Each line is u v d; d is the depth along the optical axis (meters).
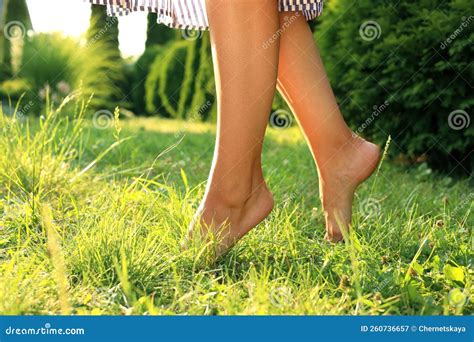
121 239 1.73
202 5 2.05
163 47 8.24
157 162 3.40
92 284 1.62
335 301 1.52
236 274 1.75
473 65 3.30
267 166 3.46
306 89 1.95
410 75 3.47
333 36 3.96
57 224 2.09
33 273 1.58
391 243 2.01
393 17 3.64
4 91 6.87
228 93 1.66
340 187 2.03
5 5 7.78
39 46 7.23
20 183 2.34
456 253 1.89
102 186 2.67
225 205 1.75
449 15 3.36
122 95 7.87
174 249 1.79
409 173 3.52
